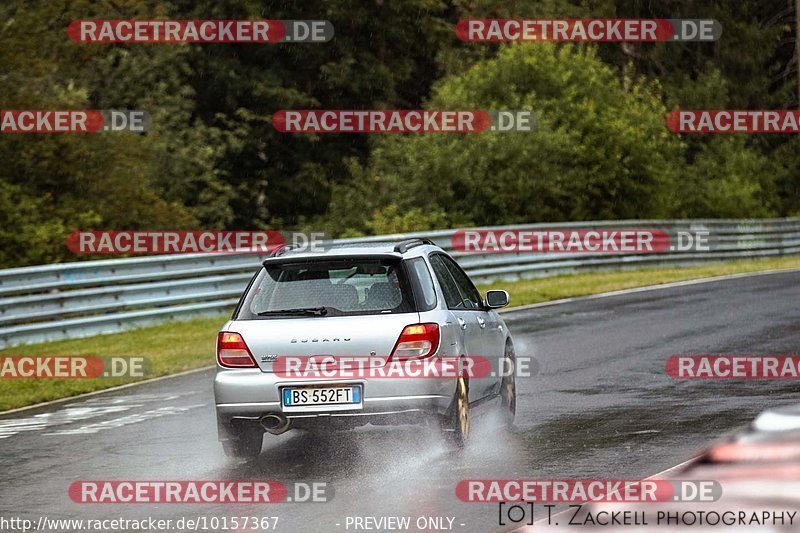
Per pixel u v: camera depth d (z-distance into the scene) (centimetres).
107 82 9606
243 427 2142
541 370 3325
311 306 2120
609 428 2361
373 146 10819
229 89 10631
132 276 4909
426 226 7825
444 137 8612
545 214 8650
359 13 10988
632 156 9138
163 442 2430
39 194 6881
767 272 7281
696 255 8481
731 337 3922
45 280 4538
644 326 4388
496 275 6712
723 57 14262
